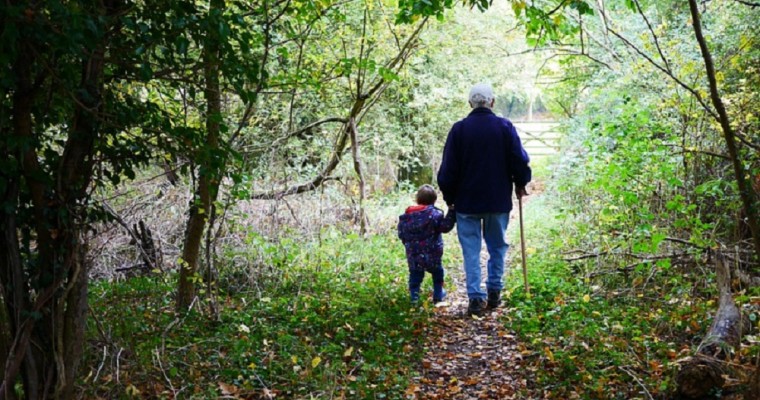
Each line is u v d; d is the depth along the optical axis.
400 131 13.75
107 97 3.76
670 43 7.30
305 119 11.34
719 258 5.78
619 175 7.47
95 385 4.47
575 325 5.76
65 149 3.73
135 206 8.47
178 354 5.23
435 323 6.62
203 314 6.34
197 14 3.77
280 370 5.12
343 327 6.14
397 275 8.32
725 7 7.98
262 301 6.90
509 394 4.91
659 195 7.53
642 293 6.62
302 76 7.68
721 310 5.22
